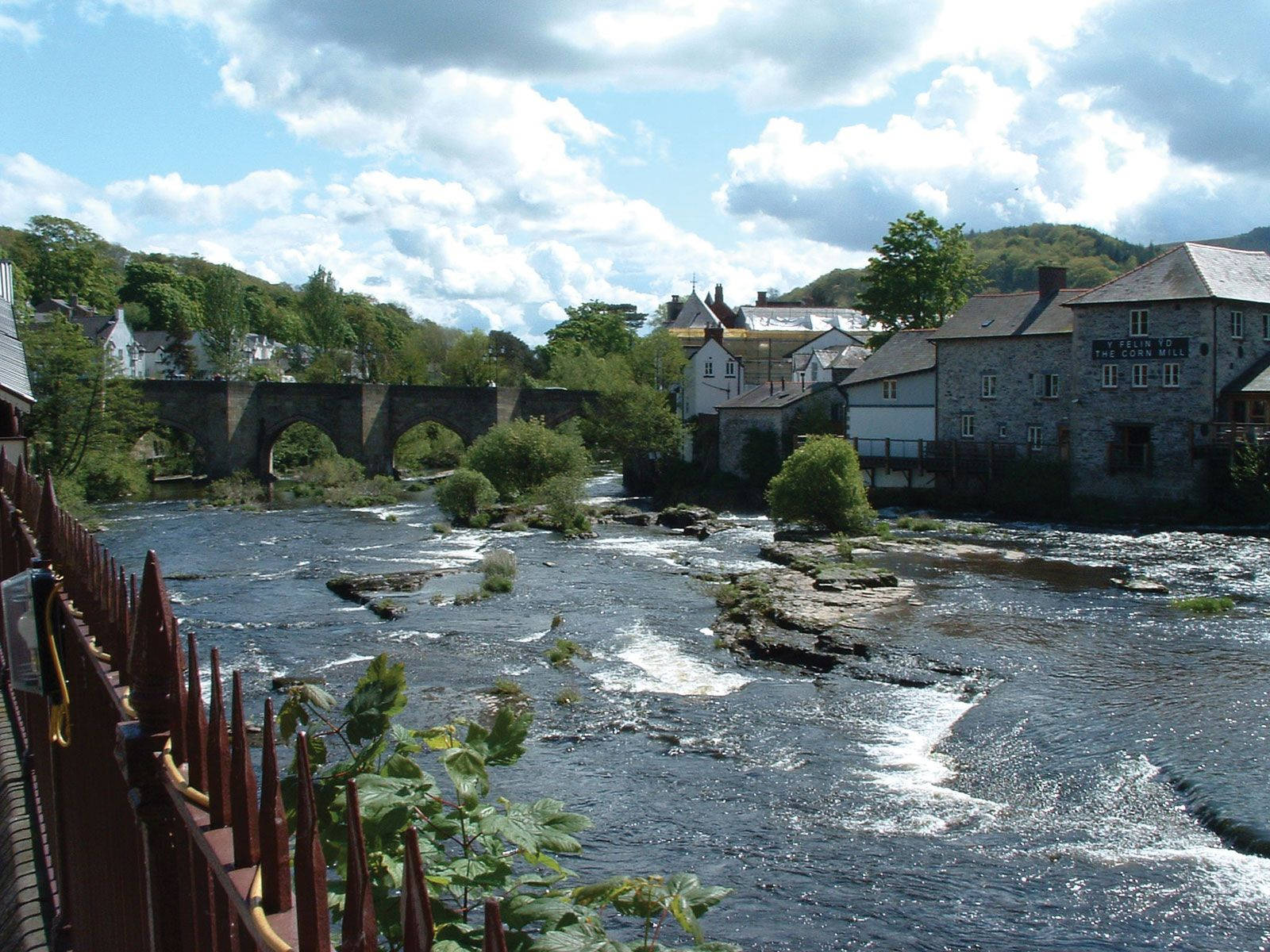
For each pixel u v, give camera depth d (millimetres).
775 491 42656
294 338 152000
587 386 89250
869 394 58062
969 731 17094
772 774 15742
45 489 6090
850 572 30312
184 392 68562
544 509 50781
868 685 20234
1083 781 14906
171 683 3264
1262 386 44625
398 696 5023
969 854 12867
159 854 3279
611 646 23688
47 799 6457
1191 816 13703
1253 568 32938
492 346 132250
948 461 52562
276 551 40094
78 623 4930
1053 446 51594
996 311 55562
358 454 70188
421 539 43469
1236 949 10570
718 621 25781
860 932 11078
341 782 4535
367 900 2250
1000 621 24781
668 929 11062
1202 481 45812
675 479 64688
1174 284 46344
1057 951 10633
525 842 4301
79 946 5305
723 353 74875
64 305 103188
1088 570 32906
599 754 16672
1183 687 19016
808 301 126500
